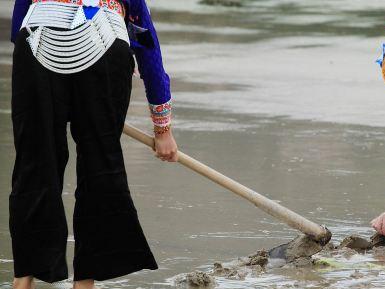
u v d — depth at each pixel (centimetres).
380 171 1514
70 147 1656
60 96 831
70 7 835
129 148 1677
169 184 1417
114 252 850
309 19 3834
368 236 1176
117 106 845
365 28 3541
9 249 1091
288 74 2542
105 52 831
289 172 1498
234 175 1470
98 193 841
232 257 1084
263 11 4159
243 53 2933
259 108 2075
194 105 2102
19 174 838
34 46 830
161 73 892
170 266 1045
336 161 1579
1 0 4422
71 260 1059
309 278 1018
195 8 4262
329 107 2088
